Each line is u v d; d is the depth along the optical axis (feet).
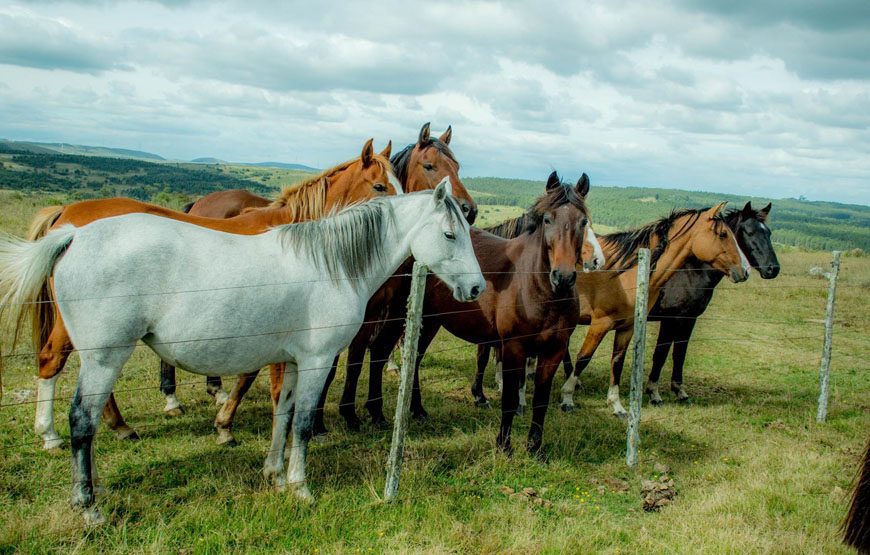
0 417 16.76
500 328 16.69
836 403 24.47
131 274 11.01
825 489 15.38
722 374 28.86
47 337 14.34
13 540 10.58
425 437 18.02
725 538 12.22
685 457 17.80
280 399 13.93
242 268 11.93
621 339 22.56
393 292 18.06
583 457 17.40
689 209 23.40
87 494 11.35
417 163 18.69
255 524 11.78
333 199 16.88
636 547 12.09
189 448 15.83
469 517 12.91
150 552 10.55
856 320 43.68
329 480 14.25
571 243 15.12
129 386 20.61
